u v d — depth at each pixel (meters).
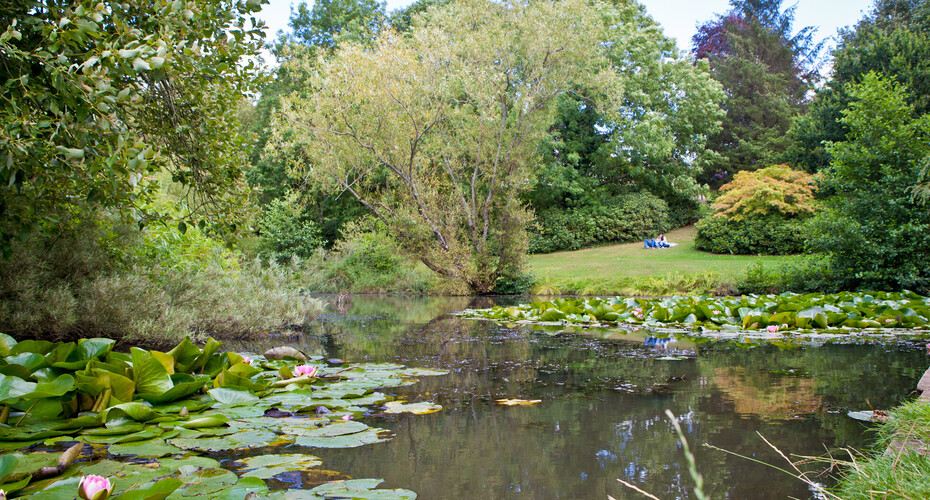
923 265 10.21
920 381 3.35
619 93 15.48
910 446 1.82
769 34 34.22
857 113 11.16
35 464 1.84
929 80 19.30
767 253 18.67
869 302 7.68
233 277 7.77
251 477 1.73
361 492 1.70
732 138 31.34
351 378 3.71
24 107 2.72
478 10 14.01
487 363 4.41
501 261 15.20
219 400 2.88
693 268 15.91
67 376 2.44
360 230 19.36
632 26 24.70
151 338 4.89
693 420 2.63
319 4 25.16
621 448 2.23
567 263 19.66
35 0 2.99
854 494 1.57
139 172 2.85
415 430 2.52
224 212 4.55
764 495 1.72
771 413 2.73
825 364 4.16
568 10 13.74
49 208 4.09
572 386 3.49
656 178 25.88
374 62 13.09
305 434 2.33
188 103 4.29
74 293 4.91
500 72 14.27
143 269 5.54
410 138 13.80
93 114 2.77
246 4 4.01
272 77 4.57
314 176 14.30
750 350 5.00
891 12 26.92
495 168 14.59
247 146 4.82
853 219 10.93
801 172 20.22
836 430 2.42
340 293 17.17
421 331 6.89
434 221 14.13
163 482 1.53
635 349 5.16
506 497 1.71
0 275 4.38
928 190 9.79
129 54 2.66
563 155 25.20
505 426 2.58
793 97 34.22
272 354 4.27
